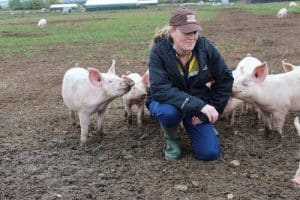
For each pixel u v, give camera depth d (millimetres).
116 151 3930
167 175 3477
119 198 3195
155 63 3588
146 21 18469
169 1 49750
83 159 3807
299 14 18891
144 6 41531
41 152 3984
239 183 3336
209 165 3611
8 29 16797
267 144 3990
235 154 3785
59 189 3342
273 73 6426
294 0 40219
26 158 3867
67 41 11961
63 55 9328
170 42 3549
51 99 5699
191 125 3645
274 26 13617
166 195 3209
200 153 3654
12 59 9047
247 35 11430
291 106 4168
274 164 3617
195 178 3420
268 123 4094
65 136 4352
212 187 3291
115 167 3639
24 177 3537
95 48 10258
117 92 3920
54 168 3664
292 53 8172
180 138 4004
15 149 4066
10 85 6578
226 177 3422
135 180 3422
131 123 4531
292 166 3574
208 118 3455
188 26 3373
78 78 4039
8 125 4738
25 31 15586
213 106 3713
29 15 31250
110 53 9289
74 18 23969
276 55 8031
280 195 3174
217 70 3631
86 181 3439
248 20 16594
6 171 3645
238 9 26156
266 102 4027
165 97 3537
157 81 3557
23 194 3293
